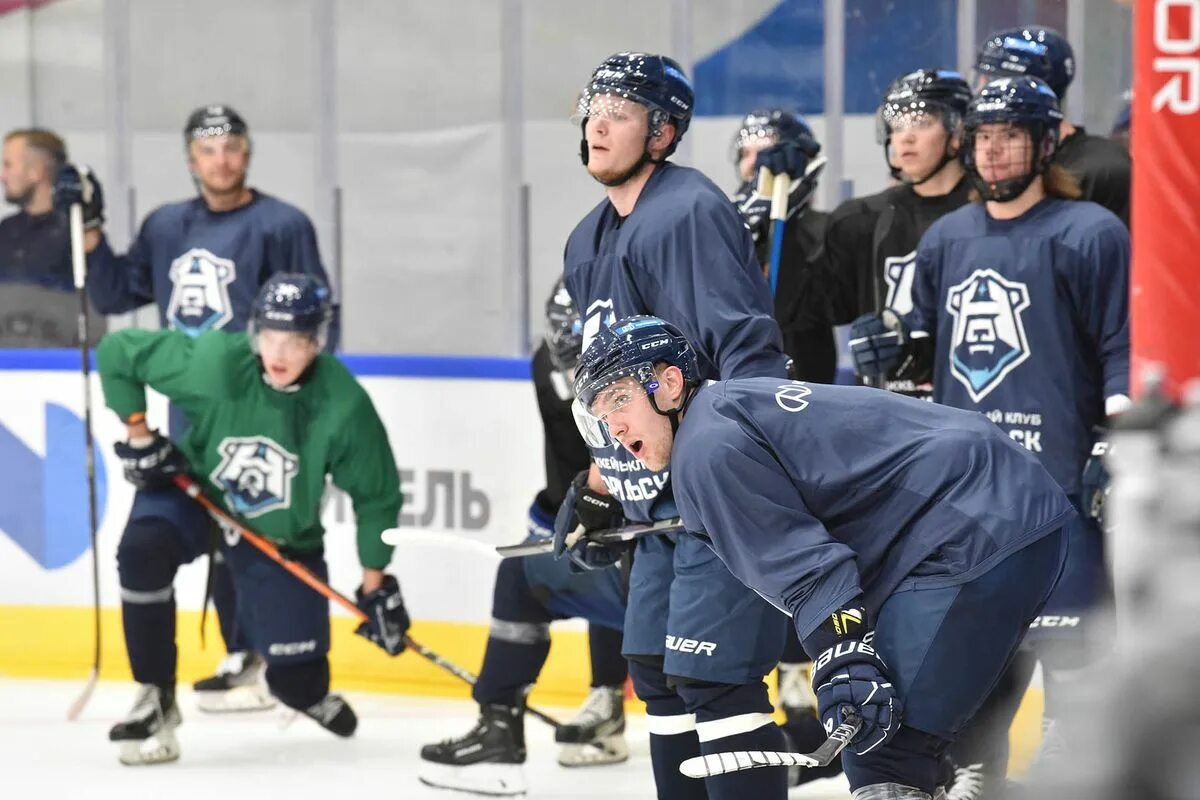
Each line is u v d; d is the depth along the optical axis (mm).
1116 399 12922
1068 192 13672
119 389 15984
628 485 11078
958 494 8828
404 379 19281
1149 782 2896
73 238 18625
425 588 19203
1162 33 11258
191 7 24969
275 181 24812
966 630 8734
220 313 19562
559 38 23047
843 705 8469
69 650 20531
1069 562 13102
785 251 16297
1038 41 15914
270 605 16328
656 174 11789
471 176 23938
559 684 18516
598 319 11953
